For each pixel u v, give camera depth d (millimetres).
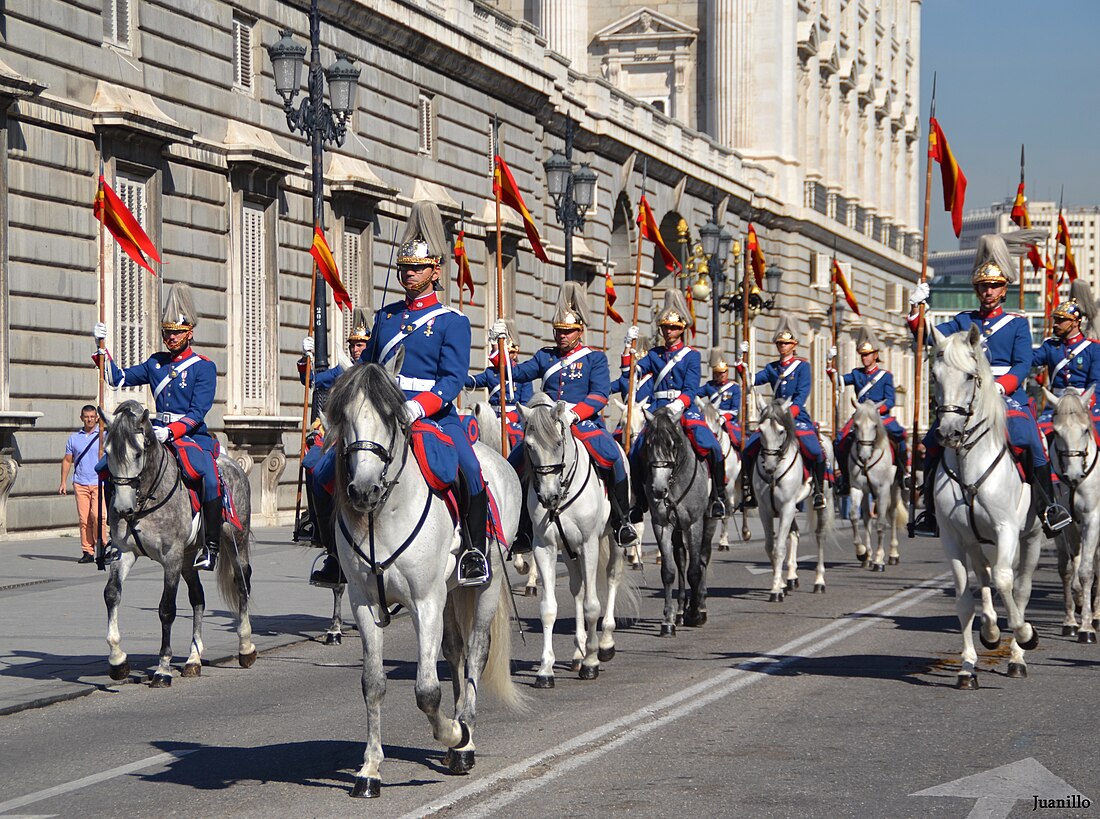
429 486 9422
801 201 74688
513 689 10641
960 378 12734
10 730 11531
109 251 26203
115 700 12875
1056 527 13875
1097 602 17312
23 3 24109
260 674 14312
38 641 15711
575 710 12031
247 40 31312
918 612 19031
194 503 13758
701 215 61031
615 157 51656
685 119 71438
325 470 9766
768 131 70500
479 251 41125
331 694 13117
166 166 27859
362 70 35156
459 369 10062
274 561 24984
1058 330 17188
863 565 26453
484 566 9797
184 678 14062
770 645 15820
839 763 9930
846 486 26391
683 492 17016
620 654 15281
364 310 17875
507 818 8617
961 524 13102
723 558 28328
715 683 13219
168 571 13578
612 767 9867
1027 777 9484
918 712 11781
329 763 10172
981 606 14180
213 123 29656
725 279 42312
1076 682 13281
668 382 17297
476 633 10297
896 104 100000
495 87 42344
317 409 18312
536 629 17750
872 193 92625
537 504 13461
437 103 39281
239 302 30188
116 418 13141
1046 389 16781
